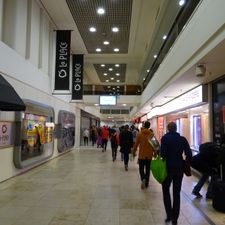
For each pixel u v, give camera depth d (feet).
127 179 26.76
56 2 34.78
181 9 26.53
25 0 31.07
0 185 23.48
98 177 27.73
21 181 25.30
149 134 23.00
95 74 80.84
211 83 27.50
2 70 23.95
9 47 25.59
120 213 15.99
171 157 14.24
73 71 53.06
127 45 51.98
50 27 41.63
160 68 36.68
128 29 43.47
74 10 36.73
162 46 37.58
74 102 59.52
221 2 14.49
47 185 23.67
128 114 139.54
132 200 18.93
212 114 27.25
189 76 24.63
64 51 39.34
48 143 39.09
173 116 46.39
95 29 43.45
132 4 34.86
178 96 39.52
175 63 26.35
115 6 35.70
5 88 20.83
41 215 15.51
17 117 27.40
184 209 16.97
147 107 65.67
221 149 17.75
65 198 19.31
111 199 19.16
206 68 21.67
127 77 85.40
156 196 20.06
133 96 71.56
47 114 38.11
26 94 30.48
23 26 30.53
